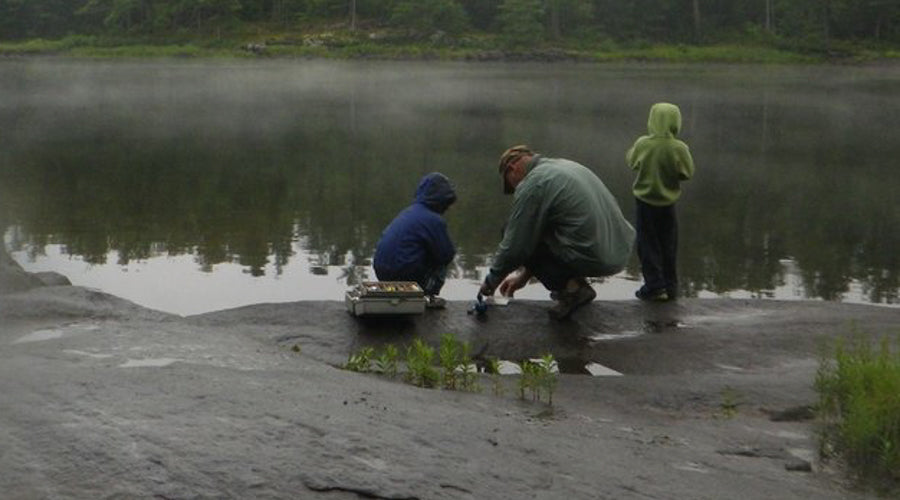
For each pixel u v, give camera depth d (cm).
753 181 2462
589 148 3003
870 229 1833
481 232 1711
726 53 9506
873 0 10031
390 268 855
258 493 425
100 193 2108
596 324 830
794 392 653
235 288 1293
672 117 885
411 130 3559
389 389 613
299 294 1263
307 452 468
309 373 633
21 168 2497
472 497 443
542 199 794
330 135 3394
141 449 455
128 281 1328
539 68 8375
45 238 1619
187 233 1689
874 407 552
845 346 775
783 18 10400
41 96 5256
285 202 2028
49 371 576
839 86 6581
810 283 1423
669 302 899
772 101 5219
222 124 3753
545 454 505
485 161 2712
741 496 476
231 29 10094
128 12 10112
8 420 484
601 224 798
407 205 2016
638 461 514
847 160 2894
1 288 841
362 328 797
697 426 597
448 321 818
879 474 523
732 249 1653
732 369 735
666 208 895
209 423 494
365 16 10219
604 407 630
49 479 425
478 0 10225
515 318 833
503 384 672
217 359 654
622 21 10256
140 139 3225
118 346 670
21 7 10494
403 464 466
